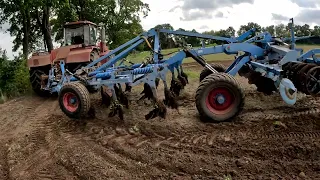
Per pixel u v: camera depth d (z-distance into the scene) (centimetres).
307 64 681
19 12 1775
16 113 872
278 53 714
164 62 689
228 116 621
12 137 648
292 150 465
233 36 799
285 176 398
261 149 478
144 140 559
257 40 745
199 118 658
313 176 395
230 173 413
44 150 560
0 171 491
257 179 395
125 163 469
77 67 1050
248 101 764
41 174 463
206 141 532
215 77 623
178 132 585
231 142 516
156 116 632
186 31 747
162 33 758
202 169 429
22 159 528
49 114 820
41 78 1043
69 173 458
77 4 2327
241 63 718
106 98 762
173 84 804
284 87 639
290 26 734
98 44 1220
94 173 442
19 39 1977
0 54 1330
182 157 471
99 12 2469
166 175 423
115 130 627
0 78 1251
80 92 670
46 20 1991
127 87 839
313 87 666
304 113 639
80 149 537
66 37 1169
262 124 592
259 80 775
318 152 454
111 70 730
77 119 722
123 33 2617
